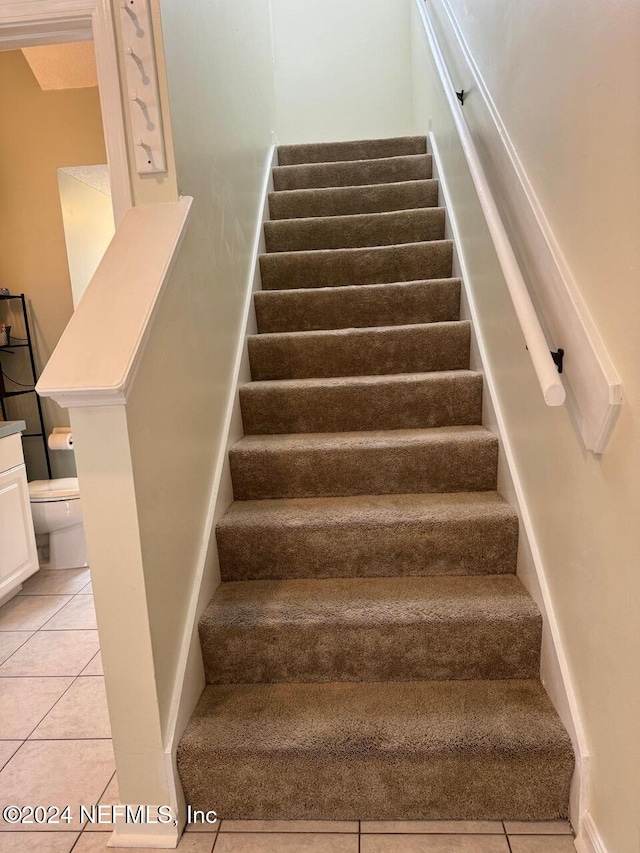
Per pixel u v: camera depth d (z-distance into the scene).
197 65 1.77
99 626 1.27
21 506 2.77
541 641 1.52
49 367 1.17
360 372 2.33
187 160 1.62
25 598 2.74
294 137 4.14
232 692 1.56
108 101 1.49
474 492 1.92
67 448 3.30
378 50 4.05
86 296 1.32
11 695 1.99
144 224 1.49
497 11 1.74
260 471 1.96
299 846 1.32
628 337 0.97
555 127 1.28
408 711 1.44
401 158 3.24
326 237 2.90
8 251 3.27
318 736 1.37
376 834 1.34
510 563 1.73
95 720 1.84
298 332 2.38
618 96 0.97
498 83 1.75
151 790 1.35
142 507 1.25
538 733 1.33
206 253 1.81
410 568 1.75
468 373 2.15
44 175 3.19
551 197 1.31
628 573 1.02
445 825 1.35
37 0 1.45
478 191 1.67
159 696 1.32
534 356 1.14
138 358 1.21
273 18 4.05
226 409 2.00
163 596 1.36
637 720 1.01
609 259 1.03
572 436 1.28
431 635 1.54
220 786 1.38
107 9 1.44
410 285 2.47
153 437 1.32
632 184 0.93
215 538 1.76
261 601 1.65
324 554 1.76
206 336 1.79
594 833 1.21
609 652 1.12
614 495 1.06
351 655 1.56
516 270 1.33
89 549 1.24
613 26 0.99
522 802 1.34
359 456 1.93
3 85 3.13
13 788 1.56
